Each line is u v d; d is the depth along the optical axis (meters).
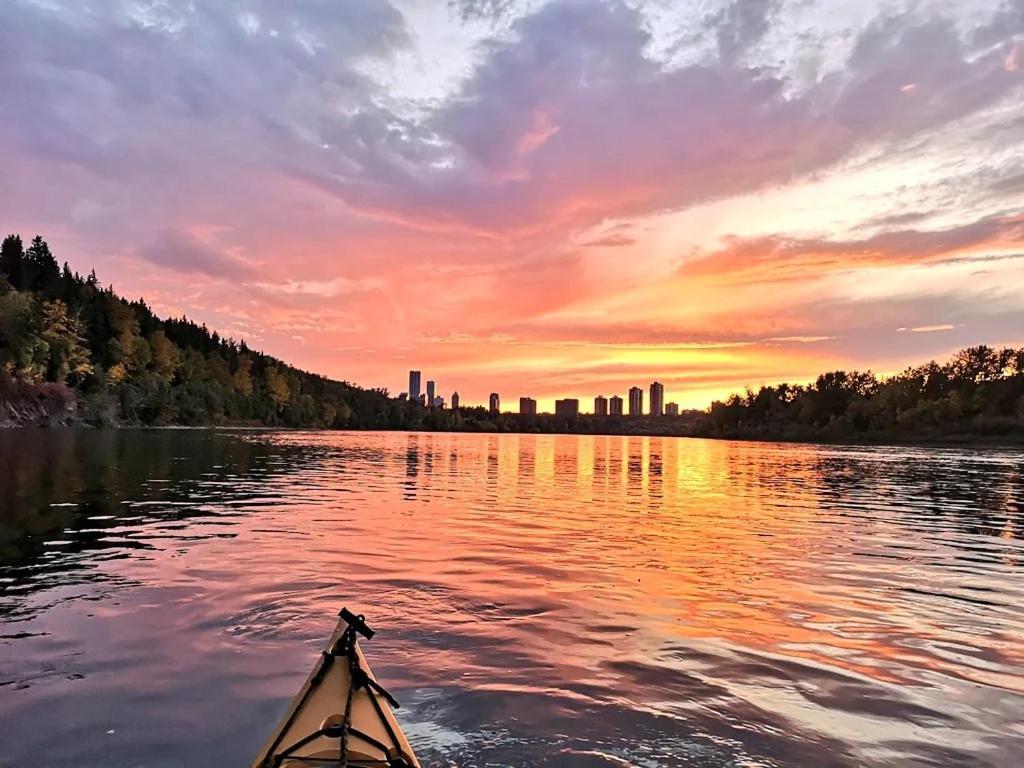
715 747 4.52
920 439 123.06
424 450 60.09
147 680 5.53
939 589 9.46
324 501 18.47
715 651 6.53
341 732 4.10
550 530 14.30
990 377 121.19
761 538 13.74
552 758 4.31
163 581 8.73
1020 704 5.41
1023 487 28.47
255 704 5.11
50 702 5.08
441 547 11.83
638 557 11.36
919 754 4.52
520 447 80.38
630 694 5.39
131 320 110.94
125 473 23.80
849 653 6.59
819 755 4.46
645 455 66.88
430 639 6.68
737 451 82.62
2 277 91.38
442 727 4.72
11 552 10.35
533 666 5.99
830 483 30.36
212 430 93.69
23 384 76.62
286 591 8.38
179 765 4.21
